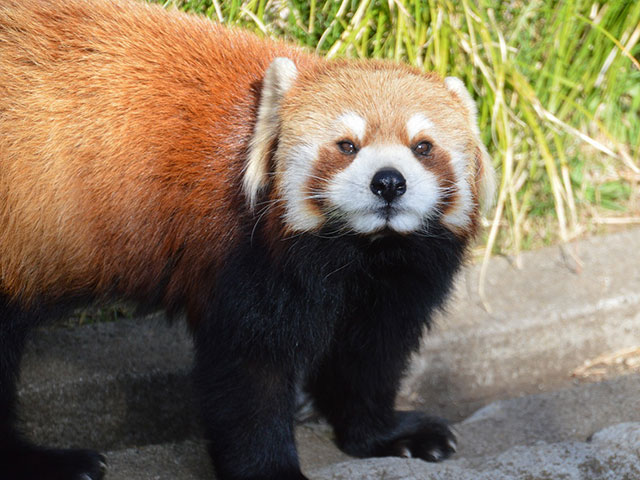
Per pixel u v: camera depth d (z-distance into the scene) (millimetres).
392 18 6453
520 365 6141
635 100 7461
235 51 4641
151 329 5789
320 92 4305
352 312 4738
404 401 5977
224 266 4438
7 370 4824
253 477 4605
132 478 4781
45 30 4566
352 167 4113
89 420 5398
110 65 4508
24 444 4934
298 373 4648
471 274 6531
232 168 4426
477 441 5238
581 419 5316
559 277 6500
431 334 5945
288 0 6539
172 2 6234
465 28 6598
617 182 7367
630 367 6176
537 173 7066
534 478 4496
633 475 4488
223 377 4531
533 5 6918
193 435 5602
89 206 4512
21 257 4586
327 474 4586
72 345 5594
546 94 6992
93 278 4691
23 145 4441
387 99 4223
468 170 4434
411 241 4402
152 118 4480
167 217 4543
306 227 4254
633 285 6387
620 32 7098
